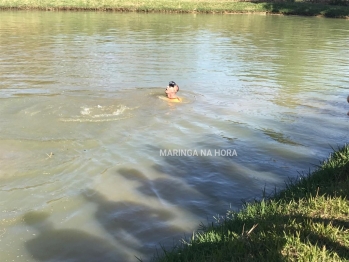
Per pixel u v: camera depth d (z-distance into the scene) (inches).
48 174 241.1
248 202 212.1
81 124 327.3
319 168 247.9
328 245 156.2
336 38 889.5
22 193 219.1
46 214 199.3
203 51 691.4
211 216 199.2
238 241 158.6
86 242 177.9
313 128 333.4
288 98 423.5
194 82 482.0
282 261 145.3
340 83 490.3
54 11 1393.9
